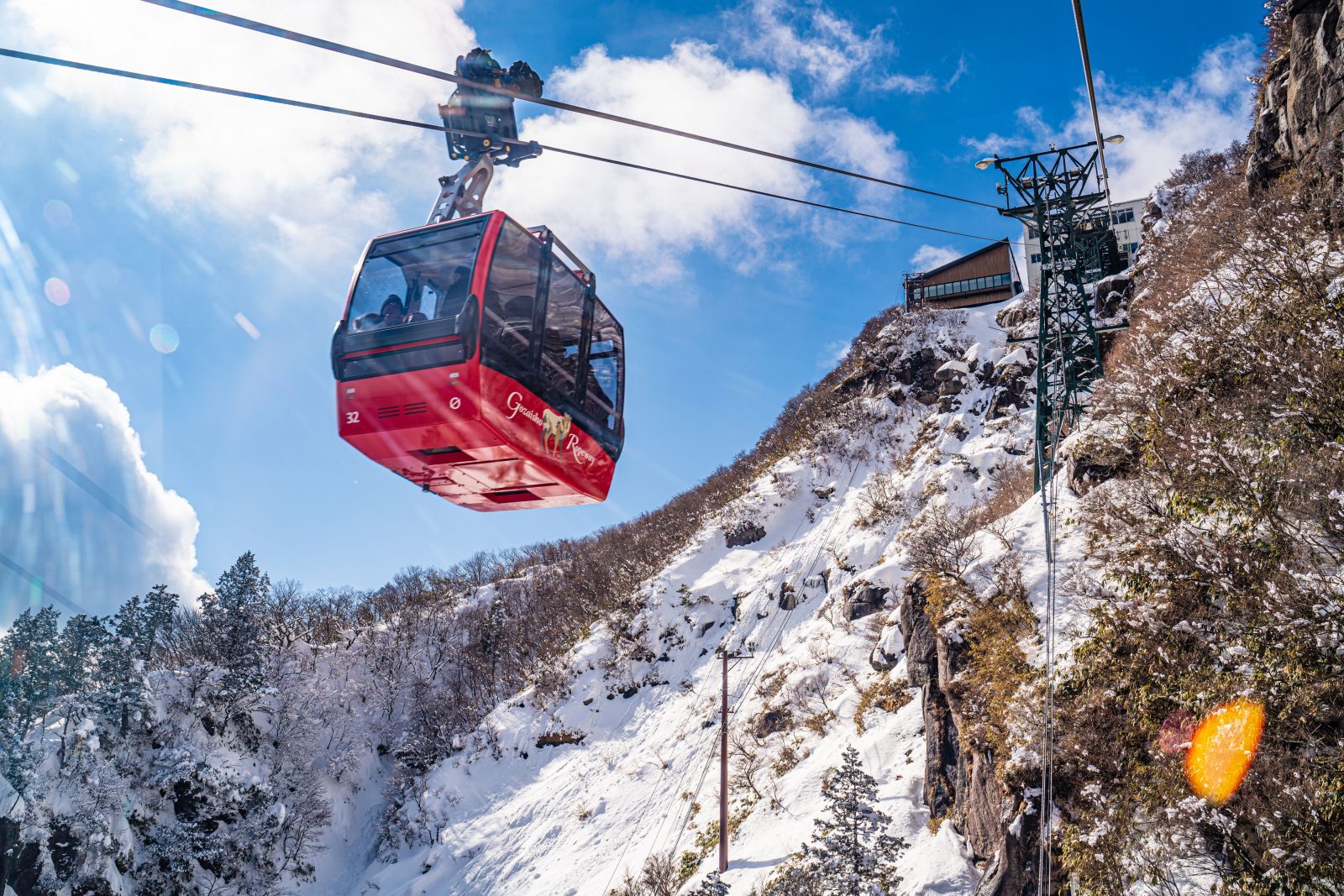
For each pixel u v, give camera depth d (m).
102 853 59.31
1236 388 18.44
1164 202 61.38
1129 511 20.14
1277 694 14.26
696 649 77.75
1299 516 15.70
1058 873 18.67
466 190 12.49
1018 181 40.66
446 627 109.50
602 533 135.50
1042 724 20.78
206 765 70.00
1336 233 21.53
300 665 93.38
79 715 65.06
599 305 13.91
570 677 83.06
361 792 85.38
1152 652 17.55
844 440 92.12
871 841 28.61
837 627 58.03
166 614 79.94
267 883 68.56
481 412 10.54
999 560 29.45
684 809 52.94
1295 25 29.05
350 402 11.17
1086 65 14.80
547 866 57.25
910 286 103.38
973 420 75.88
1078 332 40.88
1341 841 12.64
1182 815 15.07
